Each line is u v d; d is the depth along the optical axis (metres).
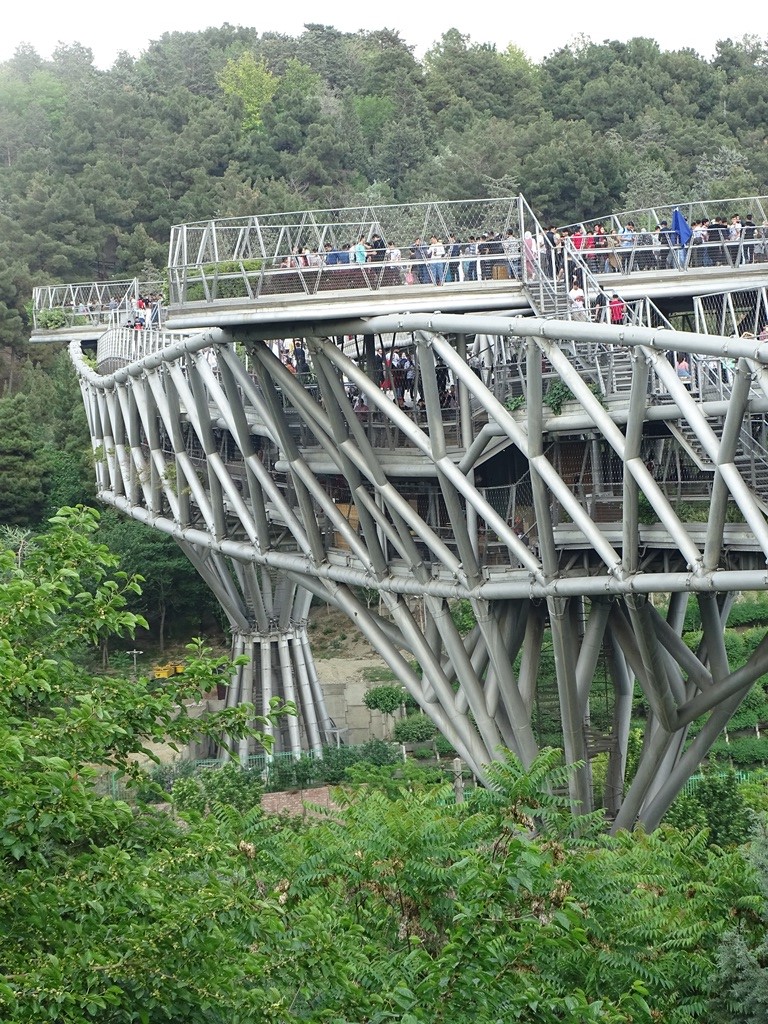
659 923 25.56
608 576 37.06
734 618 82.56
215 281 42.31
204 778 55.28
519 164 125.56
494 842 26.92
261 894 25.09
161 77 182.62
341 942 22.47
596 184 121.44
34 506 102.12
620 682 46.44
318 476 50.59
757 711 74.62
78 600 22.58
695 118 143.62
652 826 43.53
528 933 23.02
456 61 158.75
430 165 134.62
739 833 45.78
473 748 43.94
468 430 41.19
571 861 25.88
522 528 41.53
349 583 48.34
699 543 35.91
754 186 118.50
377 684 81.25
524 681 44.41
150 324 63.34
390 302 41.22
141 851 22.36
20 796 18.50
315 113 145.75
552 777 27.52
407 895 25.23
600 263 45.41
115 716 21.27
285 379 43.78
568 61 153.88
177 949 19.16
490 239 44.53
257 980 20.91
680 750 43.91
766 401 31.75
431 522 45.59
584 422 37.34
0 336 123.06
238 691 70.38
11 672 19.62
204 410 50.22
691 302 48.06
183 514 58.91
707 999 24.88
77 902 19.00
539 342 35.31
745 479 34.44
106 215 133.75
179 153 138.25
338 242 48.75
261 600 69.19
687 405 31.66
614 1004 23.77
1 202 135.50
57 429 108.19
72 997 17.61
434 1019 21.48
